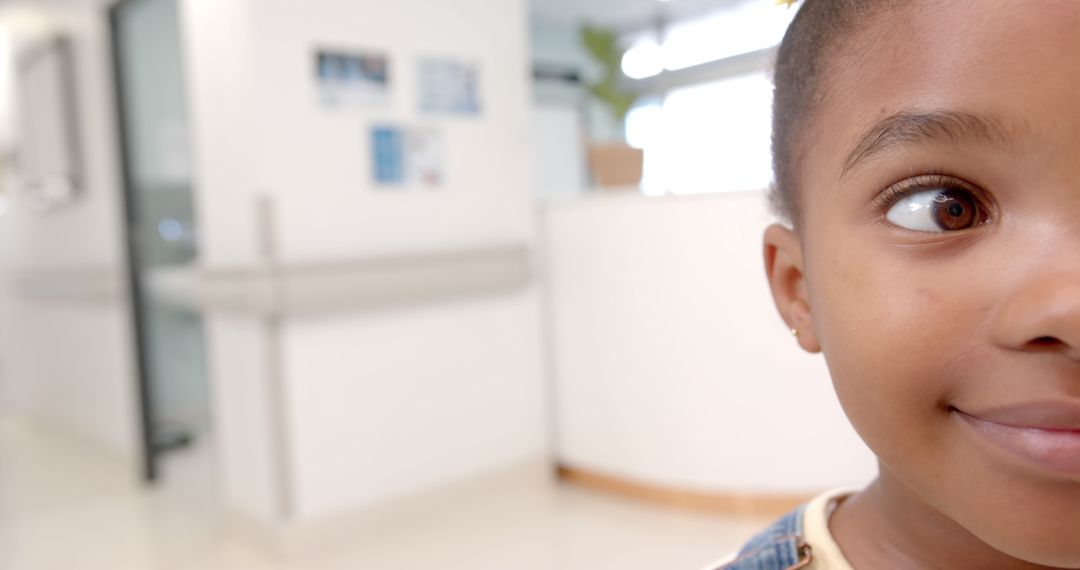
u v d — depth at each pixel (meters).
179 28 2.90
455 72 2.66
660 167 4.33
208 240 2.54
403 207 2.54
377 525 2.45
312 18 2.34
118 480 3.27
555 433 2.90
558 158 6.21
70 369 3.96
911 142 0.29
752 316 2.35
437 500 2.59
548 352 2.90
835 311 0.33
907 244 0.30
